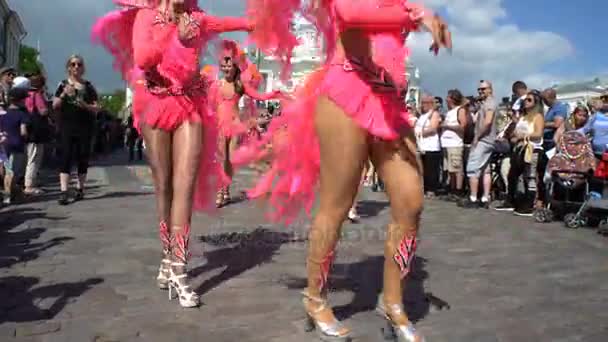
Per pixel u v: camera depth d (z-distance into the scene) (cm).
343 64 277
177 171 360
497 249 529
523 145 785
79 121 777
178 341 291
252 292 377
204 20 365
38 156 871
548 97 805
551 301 370
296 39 328
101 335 296
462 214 765
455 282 412
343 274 421
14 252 477
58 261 447
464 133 924
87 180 1111
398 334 288
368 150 285
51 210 705
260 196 342
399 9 258
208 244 520
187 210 358
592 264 474
